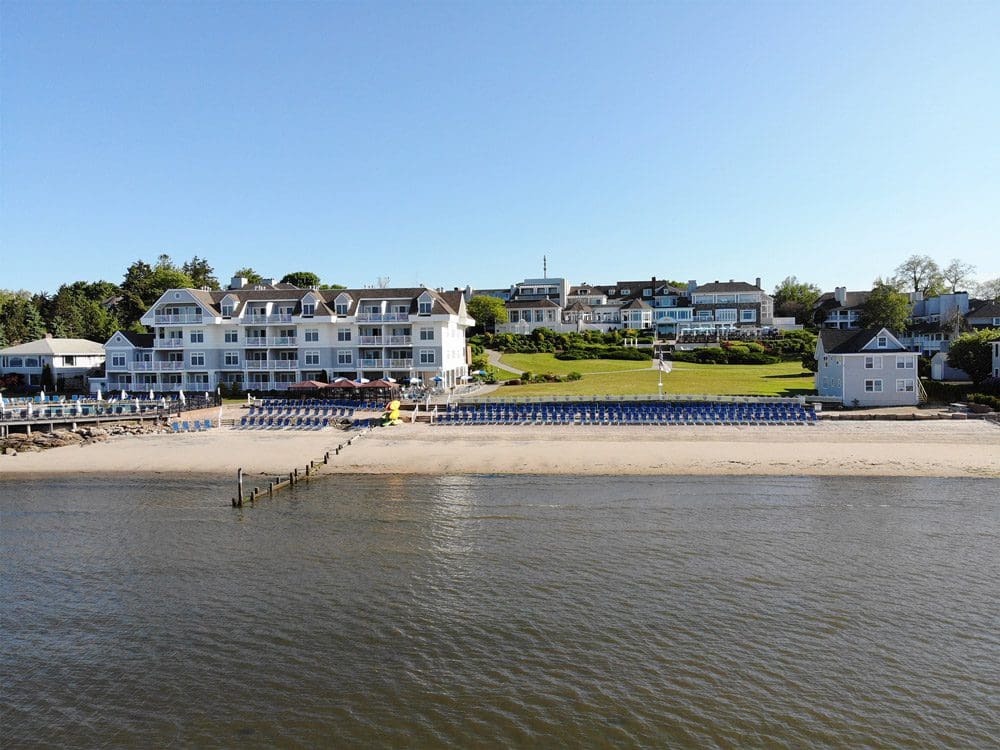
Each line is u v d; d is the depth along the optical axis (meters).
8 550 31.94
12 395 85.50
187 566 29.52
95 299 161.12
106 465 49.50
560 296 149.25
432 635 22.92
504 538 32.06
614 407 59.25
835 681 19.84
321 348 82.81
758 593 25.55
